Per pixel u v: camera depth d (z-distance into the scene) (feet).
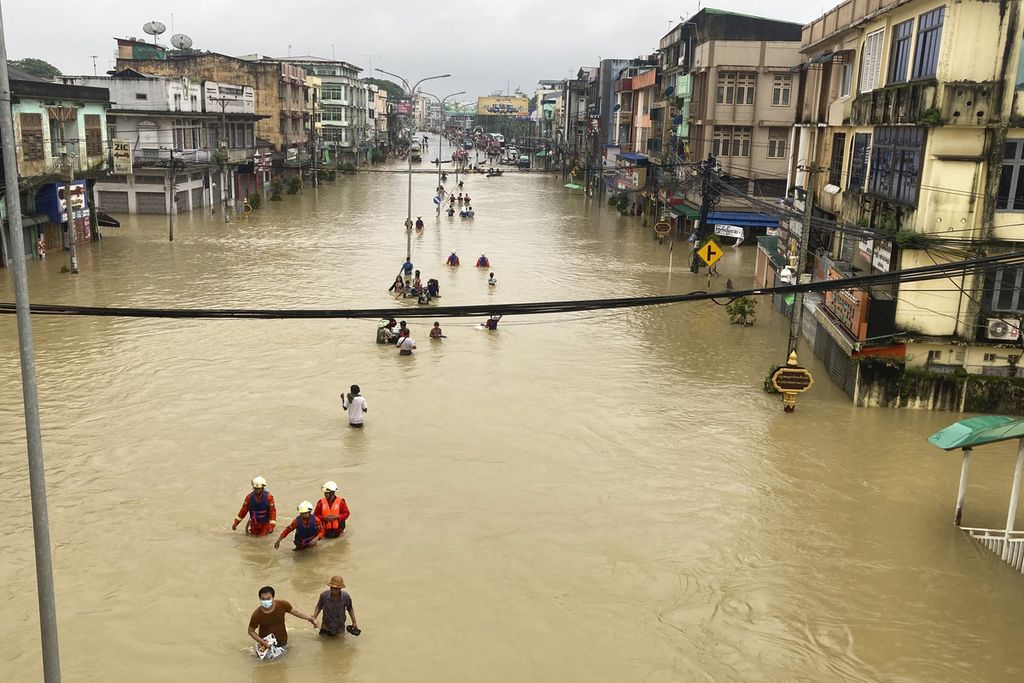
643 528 55.47
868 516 57.93
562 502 58.85
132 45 289.12
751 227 182.19
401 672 40.32
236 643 42.22
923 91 74.18
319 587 47.50
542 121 596.70
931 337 77.71
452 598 46.75
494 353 95.71
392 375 86.22
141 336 97.04
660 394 82.84
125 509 55.72
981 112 71.87
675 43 207.82
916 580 50.01
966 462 55.52
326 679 39.63
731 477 63.72
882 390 79.25
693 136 186.80
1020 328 75.87
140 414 72.90
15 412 72.23
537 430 72.28
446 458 65.77
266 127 299.17
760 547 53.47
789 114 173.17
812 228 110.01
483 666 40.93
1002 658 42.88
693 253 149.28
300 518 50.75
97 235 162.61
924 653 43.09
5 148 25.84
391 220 211.00
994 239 74.02
